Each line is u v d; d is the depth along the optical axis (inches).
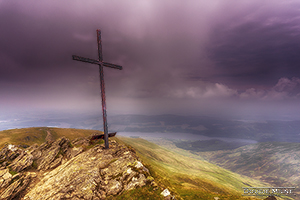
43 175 1082.1
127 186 919.0
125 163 1087.0
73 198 841.5
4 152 1210.0
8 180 971.3
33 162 1167.6
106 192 881.5
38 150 1283.2
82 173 974.4
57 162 1195.9
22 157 1177.4
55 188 906.1
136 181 946.1
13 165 1093.8
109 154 1163.9
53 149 1301.7
